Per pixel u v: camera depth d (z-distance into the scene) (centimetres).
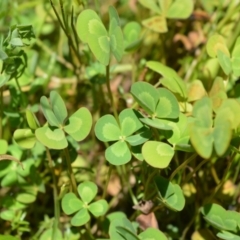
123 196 30
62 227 29
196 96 27
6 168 28
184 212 29
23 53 26
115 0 39
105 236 28
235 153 26
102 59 24
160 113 24
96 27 24
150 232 24
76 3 27
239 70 26
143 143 24
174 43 35
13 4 34
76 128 24
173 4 30
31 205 29
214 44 26
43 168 30
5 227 29
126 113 25
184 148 23
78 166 30
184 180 26
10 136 30
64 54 34
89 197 25
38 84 31
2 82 26
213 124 24
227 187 28
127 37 31
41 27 35
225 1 35
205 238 27
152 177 26
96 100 32
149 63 28
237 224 24
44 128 24
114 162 24
